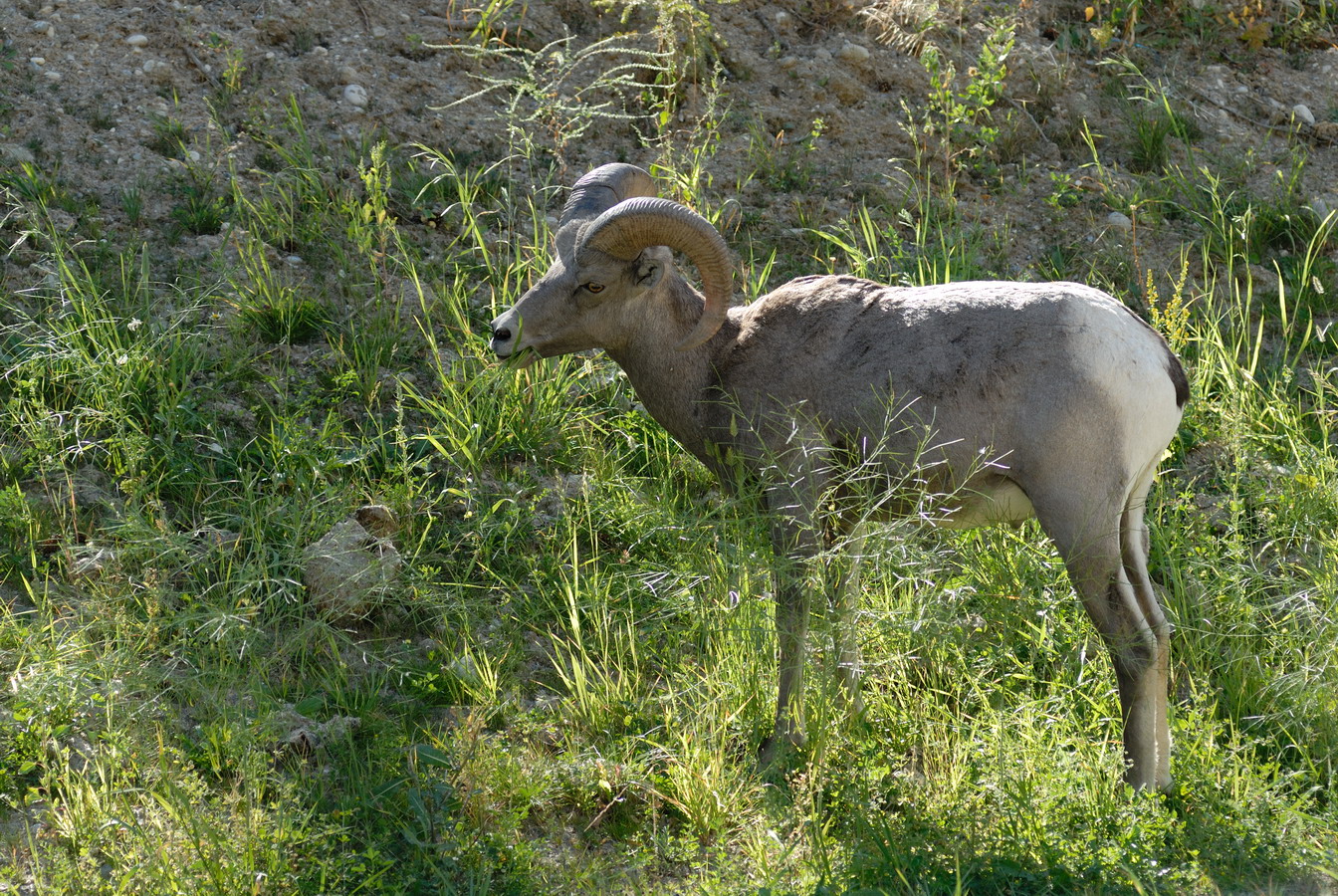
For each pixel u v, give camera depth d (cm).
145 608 1316
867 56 2258
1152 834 1112
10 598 1365
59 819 1089
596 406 1719
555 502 1594
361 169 1819
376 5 2269
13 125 1936
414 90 2145
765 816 1177
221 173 1947
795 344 1216
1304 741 1291
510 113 1884
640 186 1300
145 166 1928
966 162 2133
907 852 1093
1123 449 1141
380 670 1358
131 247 1773
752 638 1281
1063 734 1276
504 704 1291
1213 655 1377
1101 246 2000
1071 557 1148
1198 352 1764
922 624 1254
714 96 2039
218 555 1425
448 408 1658
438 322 1806
